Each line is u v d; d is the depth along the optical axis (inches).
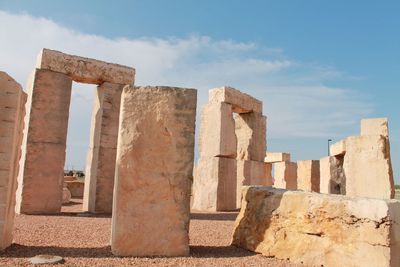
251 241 211.8
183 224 193.5
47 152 370.0
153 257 184.5
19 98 198.2
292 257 185.6
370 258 157.5
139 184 191.8
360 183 383.9
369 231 159.9
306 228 186.1
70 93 386.6
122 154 192.5
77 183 645.9
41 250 193.2
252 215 220.8
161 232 190.4
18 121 201.6
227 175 451.5
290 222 195.5
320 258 175.5
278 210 204.1
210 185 445.4
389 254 152.7
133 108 197.5
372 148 378.6
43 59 372.2
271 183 727.7
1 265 159.5
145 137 196.1
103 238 233.6
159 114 199.5
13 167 198.2
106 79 406.0
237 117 526.6
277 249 194.5
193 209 455.8
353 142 397.1
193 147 201.3
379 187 369.1
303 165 648.4
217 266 169.5
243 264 174.9
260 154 508.7
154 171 194.5
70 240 224.8
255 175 495.2
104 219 331.0
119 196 188.9
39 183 364.2
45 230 256.7
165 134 198.7
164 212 192.2
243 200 236.2
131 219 188.2
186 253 191.6
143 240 187.9
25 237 229.0
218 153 442.9
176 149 198.7
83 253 188.7
